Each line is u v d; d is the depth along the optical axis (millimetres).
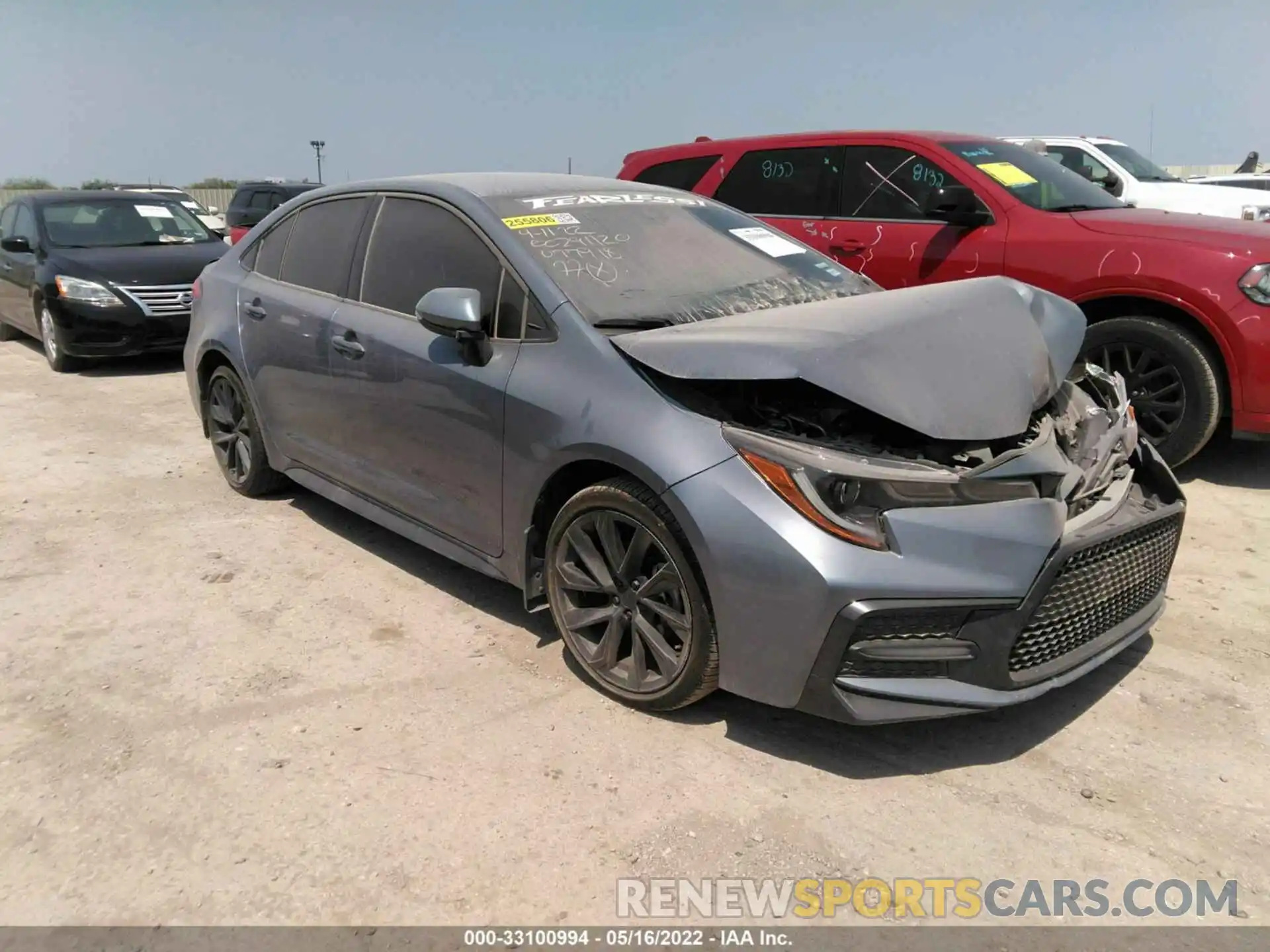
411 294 3908
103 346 8797
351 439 4207
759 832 2596
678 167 7492
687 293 3600
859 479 2639
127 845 2549
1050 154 10062
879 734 3049
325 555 4512
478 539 3629
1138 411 5340
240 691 3305
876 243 6312
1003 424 2867
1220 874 2451
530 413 3250
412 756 2924
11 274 9875
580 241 3680
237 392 5094
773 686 2756
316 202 4703
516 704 3215
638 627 3098
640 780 2814
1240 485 5355
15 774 2852
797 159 6820
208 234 10367
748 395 2990
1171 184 9805
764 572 2678
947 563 2602
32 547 4617
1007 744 2998
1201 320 4996
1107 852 2527
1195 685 3328
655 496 2941
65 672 3439
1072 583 2830
